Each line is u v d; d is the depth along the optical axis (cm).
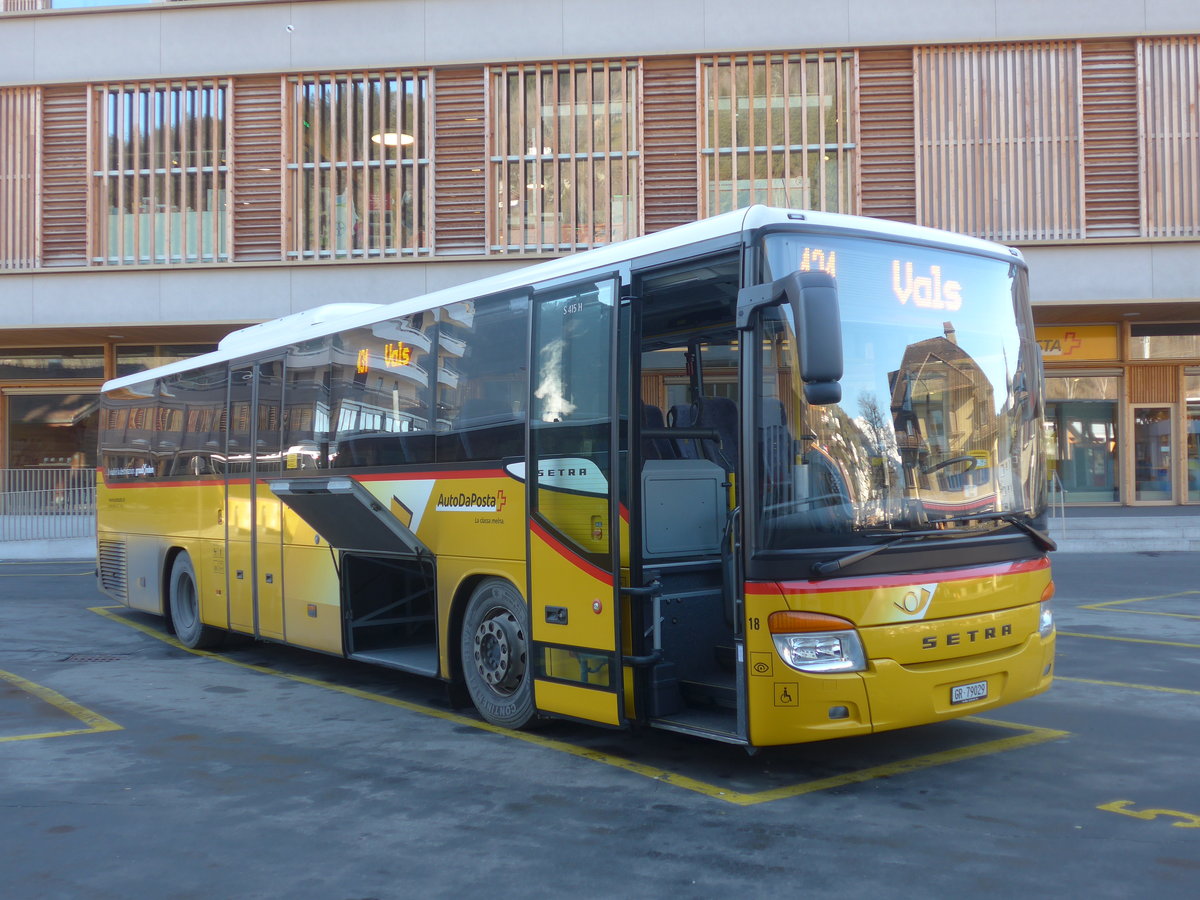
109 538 1386
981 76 2239
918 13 2234
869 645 569
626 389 638
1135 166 2223
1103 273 2203
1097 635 1129
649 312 754
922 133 2244
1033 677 642
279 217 2366
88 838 530
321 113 2364
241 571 1055
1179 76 2216
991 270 663
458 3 2312
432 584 931
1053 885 456
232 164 2377
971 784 607
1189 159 2219
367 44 2339
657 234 641
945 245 644
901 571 586
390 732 753
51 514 2270
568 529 674
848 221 613
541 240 2320
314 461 952
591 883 464
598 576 649
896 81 2253
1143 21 2214
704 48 2267
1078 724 747
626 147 2297
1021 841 511
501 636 748
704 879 467
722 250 594
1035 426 665
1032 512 651
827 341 527
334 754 691
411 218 2347
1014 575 632
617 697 632
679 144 2284
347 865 489
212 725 779
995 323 658
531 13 2300
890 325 611
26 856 505
